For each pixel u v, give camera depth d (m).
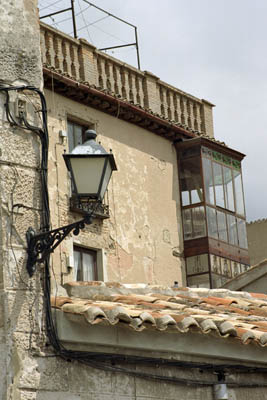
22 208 10.38
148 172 32.72
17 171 10.47
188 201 33.59
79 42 30.91
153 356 11.15
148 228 32.03
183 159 34.00
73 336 10.40
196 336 11.52
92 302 11.05
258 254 42.38
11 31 10.83
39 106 10.86
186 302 13.17
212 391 11.84
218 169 34.16
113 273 29.81
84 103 30.23
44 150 10.73
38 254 10.23
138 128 32.75
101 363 10.66
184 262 33.31
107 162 10.11
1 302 9.98
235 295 15.16
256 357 12.12
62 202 28.00
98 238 29.45
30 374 9.98
